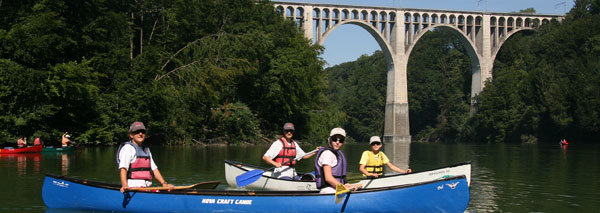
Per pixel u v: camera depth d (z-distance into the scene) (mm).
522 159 27438
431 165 22938
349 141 96062
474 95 85750
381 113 98375
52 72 27062
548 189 14023
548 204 11656
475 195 12945
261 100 42875
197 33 40469
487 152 37125
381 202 9578
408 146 55000
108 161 20750
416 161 26031
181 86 34906
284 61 41625
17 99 26531
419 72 97625
